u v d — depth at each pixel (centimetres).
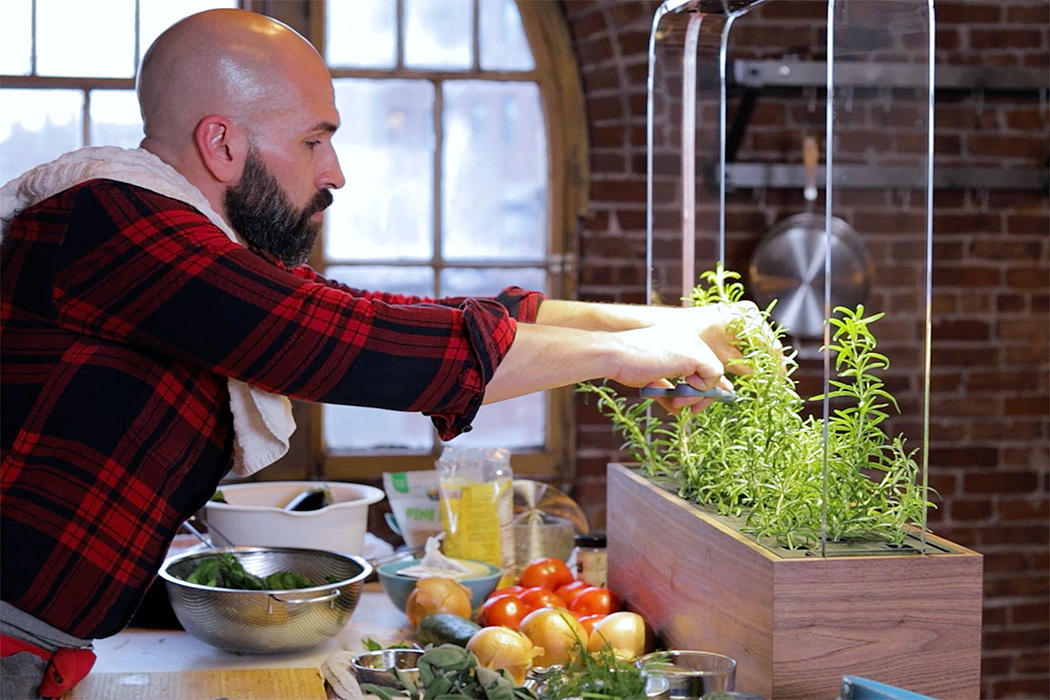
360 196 345
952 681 121
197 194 129
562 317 161
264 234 136
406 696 128
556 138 347
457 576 167
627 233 349
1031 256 365
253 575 163
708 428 150
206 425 130
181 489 129
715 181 171
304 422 334
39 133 325
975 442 366
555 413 347
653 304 175
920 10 123
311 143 137
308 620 151
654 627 153
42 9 323
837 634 118
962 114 362
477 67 345
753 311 149
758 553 121
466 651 127
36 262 124
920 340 125
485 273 350
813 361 338
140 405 125
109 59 326
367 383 121
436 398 123
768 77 329
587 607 162
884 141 124
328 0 338
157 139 133
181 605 154
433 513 196
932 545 126
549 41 344
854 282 133
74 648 127
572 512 202
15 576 122
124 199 122
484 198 350
